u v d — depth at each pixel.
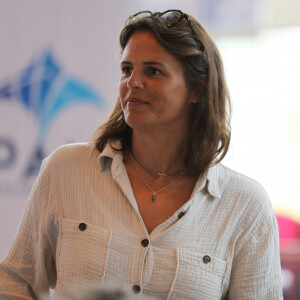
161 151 5.49
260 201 5.67
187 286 5.21
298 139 18.81
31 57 11.76
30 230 5.70
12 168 11.78
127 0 11.80
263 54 18.53
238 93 18.80
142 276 5.18
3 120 11.78
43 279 5.66
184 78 5.26
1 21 11.70
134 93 5.09
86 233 5.27
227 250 5.49
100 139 5.66
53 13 11.73
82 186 5.46
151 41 5.11
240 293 5.58
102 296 2.40
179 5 12.45
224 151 5.71
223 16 17.14
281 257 10.95
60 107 11.78
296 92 18.70
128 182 5.41
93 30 11.74
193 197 5.39
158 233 5.29
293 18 18.38
